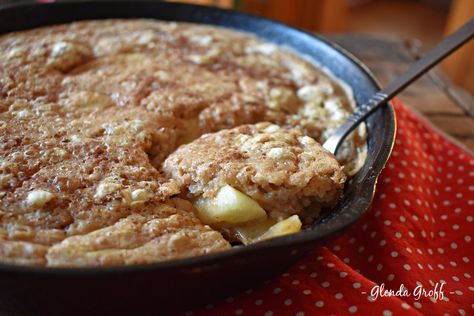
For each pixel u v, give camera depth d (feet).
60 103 1.12
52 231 0.86
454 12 2.88
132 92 1.18
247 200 0.95
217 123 1.17
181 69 1.29
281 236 0.79
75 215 0.88
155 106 1.15
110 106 1.14
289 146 1.03
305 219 1.00
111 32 1.42
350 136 1.16
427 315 0.92
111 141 1.03
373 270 1.03
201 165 0.98
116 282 0.73
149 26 1.47
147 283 0.75
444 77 1.77
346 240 1.10
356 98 1.27
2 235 0.84
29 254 0.82
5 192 0.90
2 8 1.35
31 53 1.25
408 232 1.08
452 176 1.27
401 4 4.19
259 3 3.08
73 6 1.44
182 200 0.97
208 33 1.47
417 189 1.17
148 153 1.09
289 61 1.40
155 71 1.26
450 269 1.04
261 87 1.27
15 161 0.95
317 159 1.00
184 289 0.81
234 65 1.35
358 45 1.87
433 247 1.09
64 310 0.83
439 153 1.33
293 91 1.30
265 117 1.20
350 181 1.05
